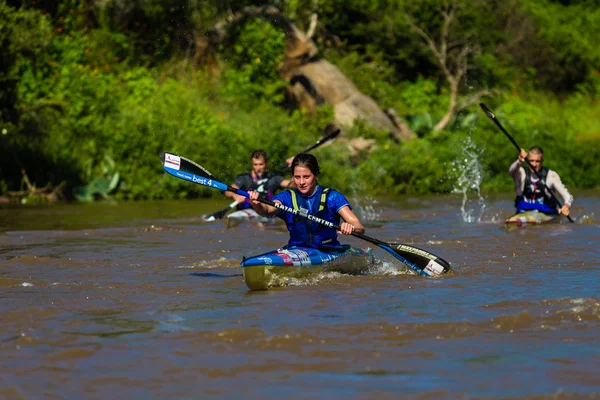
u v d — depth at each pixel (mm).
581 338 12008
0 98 43094
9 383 10234
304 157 17844
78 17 61875
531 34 83875
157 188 47906
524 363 10805
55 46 56594
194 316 13789
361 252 18516
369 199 47219
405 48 73938
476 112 67625
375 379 10219
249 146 51031
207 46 62656
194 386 10062
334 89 61312
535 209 30203
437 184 54031
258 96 60812
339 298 15266
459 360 10984
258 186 31906
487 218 34219
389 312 13883
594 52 90000
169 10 62156
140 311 14281
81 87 51312
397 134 61312
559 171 59812
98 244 24703
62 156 47844
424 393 9672
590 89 86562
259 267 16328
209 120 52156
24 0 58156
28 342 12141
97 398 9695
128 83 56250
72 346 11883
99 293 16094
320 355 11266
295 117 56688
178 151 49156
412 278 17547
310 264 17219
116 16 62094
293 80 61812
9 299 15469
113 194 47094
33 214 36656
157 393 9836
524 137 61469
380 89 68125
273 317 13586
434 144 60281
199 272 18891
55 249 23438
